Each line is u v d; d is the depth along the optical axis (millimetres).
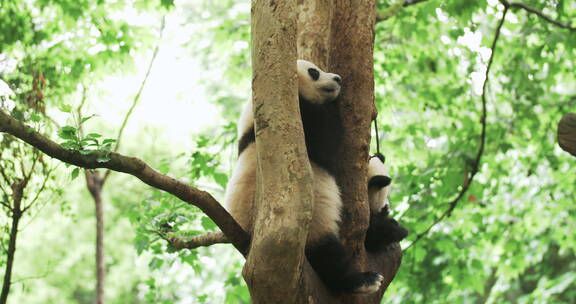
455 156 10281
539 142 11633
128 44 9812
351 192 5422
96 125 18828
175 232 6379
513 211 12281
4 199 6945
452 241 10234
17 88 7426
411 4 9977
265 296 3975
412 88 11375
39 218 17062
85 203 19000
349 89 5641
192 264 7656
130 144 19125
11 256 6562
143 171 4234
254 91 4152
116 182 19109
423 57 11523
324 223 5441
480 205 10844
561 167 11852
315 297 4449
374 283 5191
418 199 10164
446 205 10484
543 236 13133
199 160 8984
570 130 4605
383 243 6125
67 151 4109
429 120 12000
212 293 9656
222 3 15133
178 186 4328
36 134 4016
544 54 12047
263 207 3984
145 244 7215
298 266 3945
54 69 9102
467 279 10453
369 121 5562
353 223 5387
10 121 3922
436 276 10688
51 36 9703
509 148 10930
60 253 19547
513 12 10484
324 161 5715
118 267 21797
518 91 11117
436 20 11062
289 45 4129
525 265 12656
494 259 13195
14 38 9375
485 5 9844
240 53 11609
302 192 3941
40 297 19938
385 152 11430
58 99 8594
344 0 5785
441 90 11523
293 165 3988
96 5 9898
